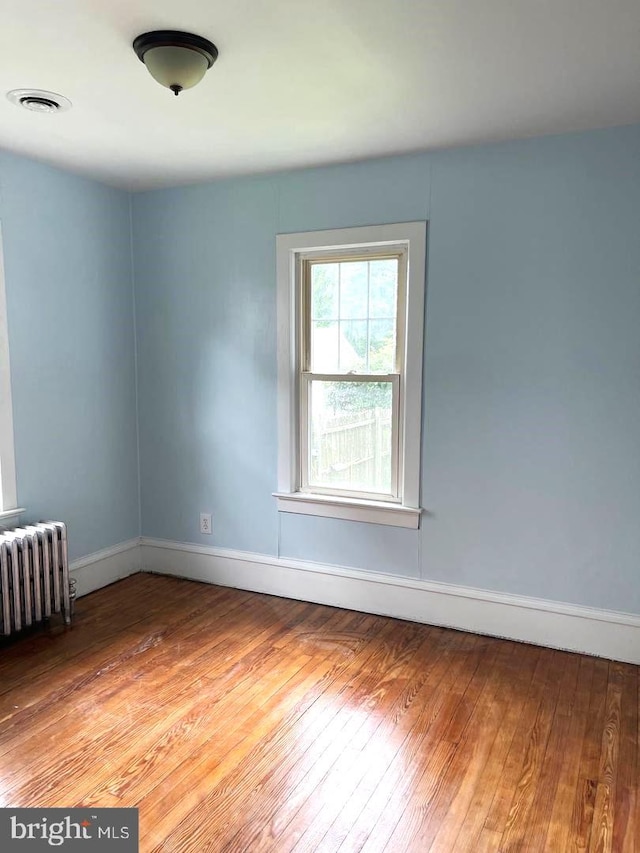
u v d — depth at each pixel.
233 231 3.57
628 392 2.75
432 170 3.03
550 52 2.01
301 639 3.09
